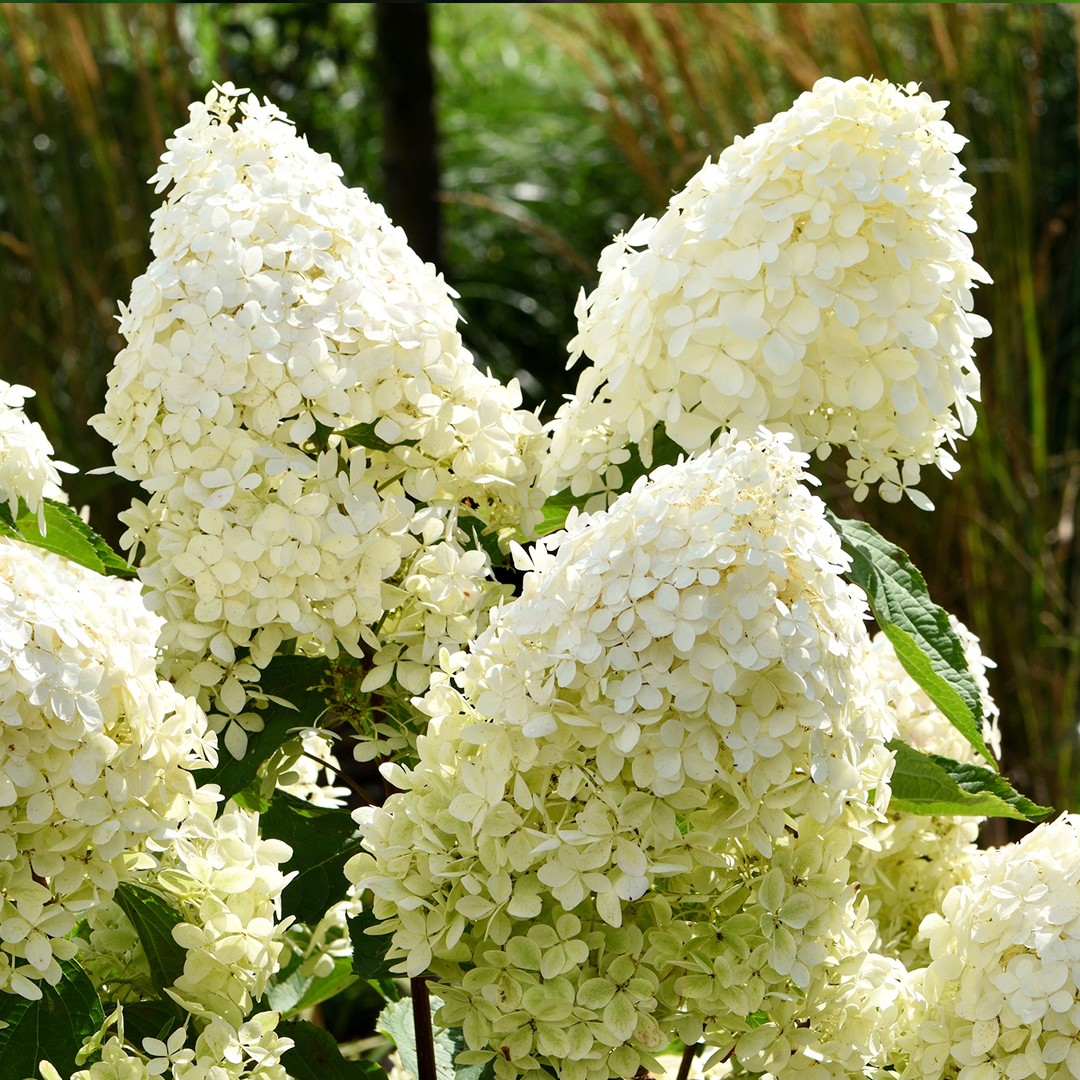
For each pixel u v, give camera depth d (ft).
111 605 6.68
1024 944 6.61
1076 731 11.59
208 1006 6.66
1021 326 12.90
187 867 6.66
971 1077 6.61
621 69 15.31
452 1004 6.57
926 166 6.84
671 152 15.29
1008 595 12.24
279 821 7.05
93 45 14.88
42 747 6.50
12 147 14.42
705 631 6.44
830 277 6.77
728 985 6.49
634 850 6.47
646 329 6.84
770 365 6.76
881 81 6.87
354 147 19.45
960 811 7.00
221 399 6.75
